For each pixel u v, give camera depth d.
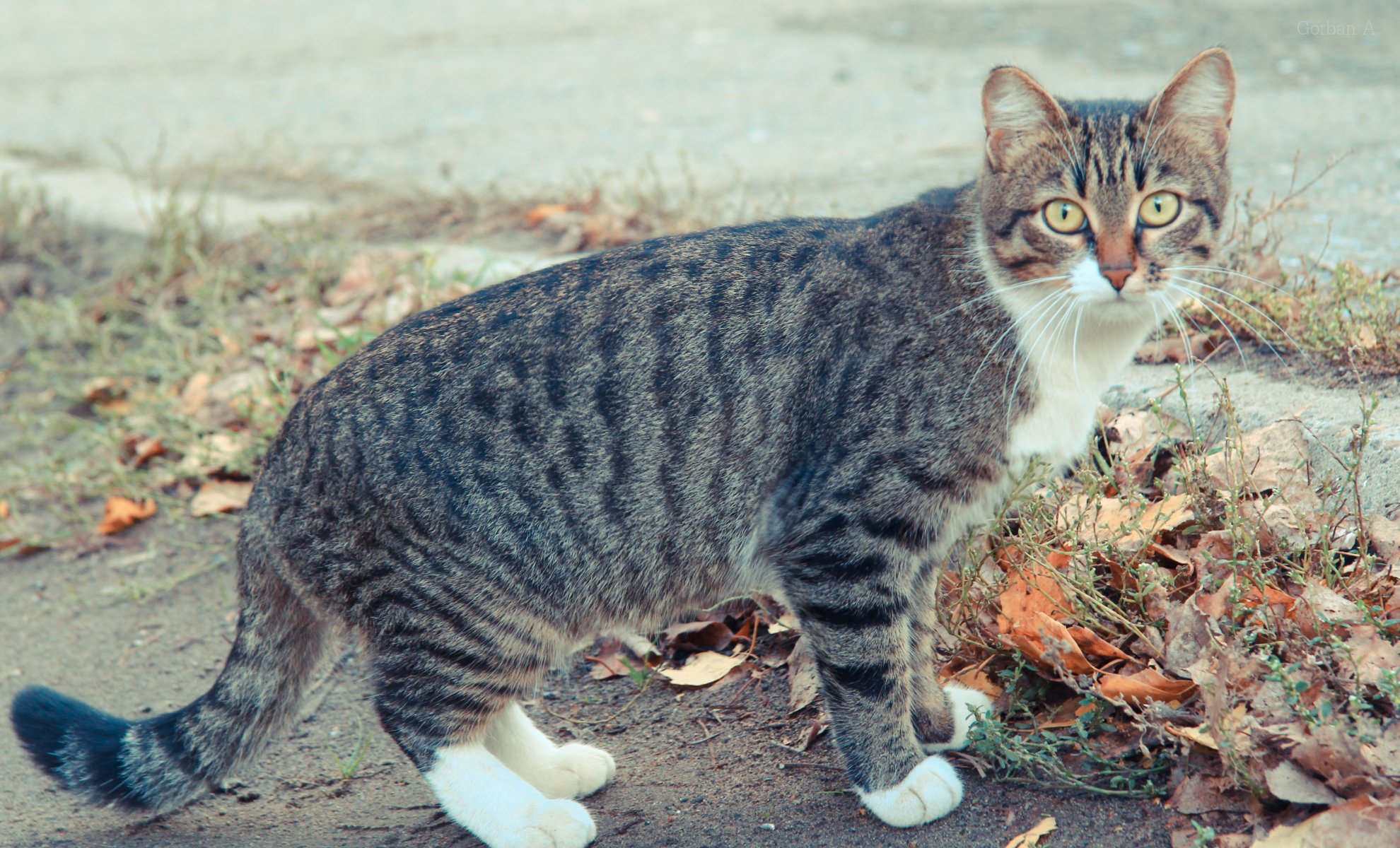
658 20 12.94
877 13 12.08
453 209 7.11
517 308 3.25
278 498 3.28
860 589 3.03
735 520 3.19
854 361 3.07
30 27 16.09
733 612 4.09
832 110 8.81
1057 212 3.04
